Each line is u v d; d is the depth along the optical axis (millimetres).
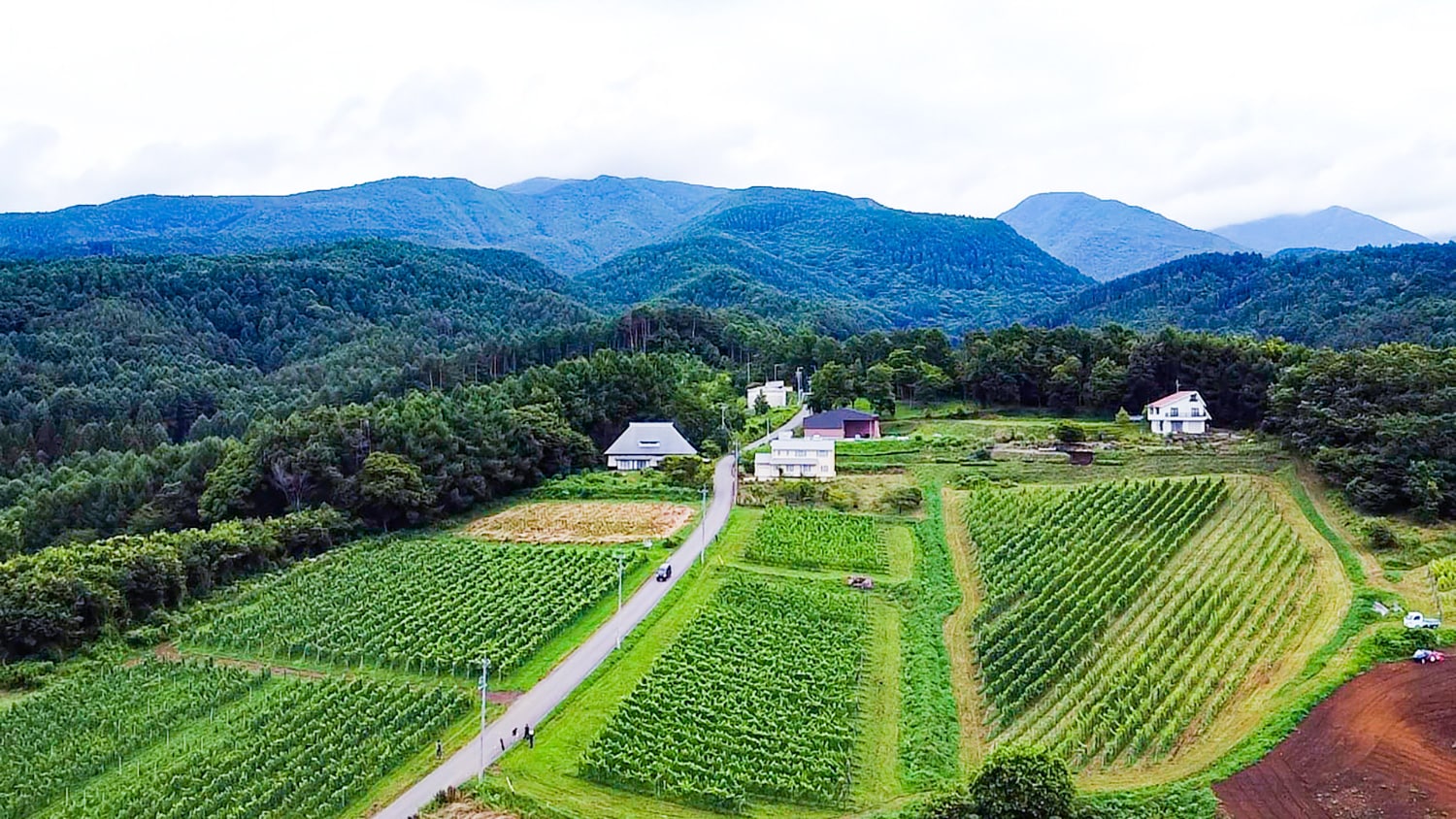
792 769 63469
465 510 133000
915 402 177750
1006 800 51125
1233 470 122438
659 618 89375
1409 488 101375
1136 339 180250
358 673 82125
